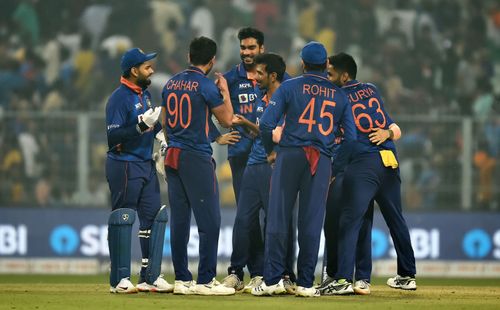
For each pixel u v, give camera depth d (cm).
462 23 7012
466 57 6850
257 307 2453
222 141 3017
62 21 6762
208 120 2880
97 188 5344
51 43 6556
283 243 2844
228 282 3141
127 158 2919
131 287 2936
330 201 3062
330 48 6912
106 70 6512
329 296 2917
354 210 2972
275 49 6806
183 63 6606
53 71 6462
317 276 4909
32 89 6353
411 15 7000
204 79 2853
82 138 5347
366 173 2988
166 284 2983
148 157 2964
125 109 2898
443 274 5250
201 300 2681
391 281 3309
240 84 3198
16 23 6700
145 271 3012
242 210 3122
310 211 2809
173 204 2897
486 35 6994
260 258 3167
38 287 3447
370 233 3119
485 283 4491
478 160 5384
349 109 2867
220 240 5112
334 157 3034
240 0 6950
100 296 2839
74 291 3145
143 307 2456
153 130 3025
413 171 5416
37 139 5347
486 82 6738
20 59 6425
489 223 5281
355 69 3081
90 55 6538
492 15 7062
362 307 2505
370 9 7031
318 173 2809
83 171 5334
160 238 2981
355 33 6950
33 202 5334
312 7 7019
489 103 6519
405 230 3184
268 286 2856
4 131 5344
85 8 6794
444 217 5269
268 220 2850
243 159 3228
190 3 6875
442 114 6278
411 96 6550
